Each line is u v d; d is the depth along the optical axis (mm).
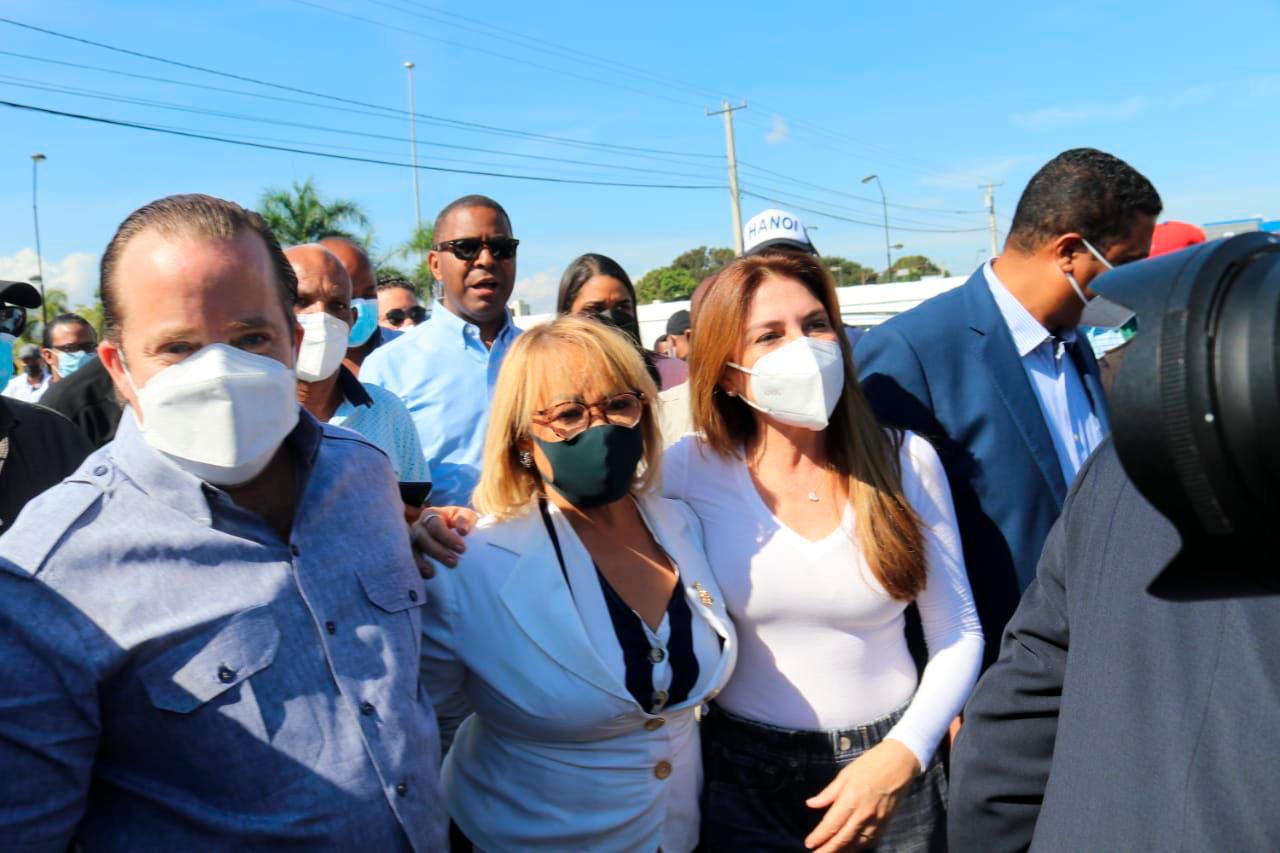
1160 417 688
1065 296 2490
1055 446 2549
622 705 1871
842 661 2104
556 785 1897
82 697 1301
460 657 1899
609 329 2039
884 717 2119
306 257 2805
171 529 1405
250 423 1415
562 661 1873
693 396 2326
